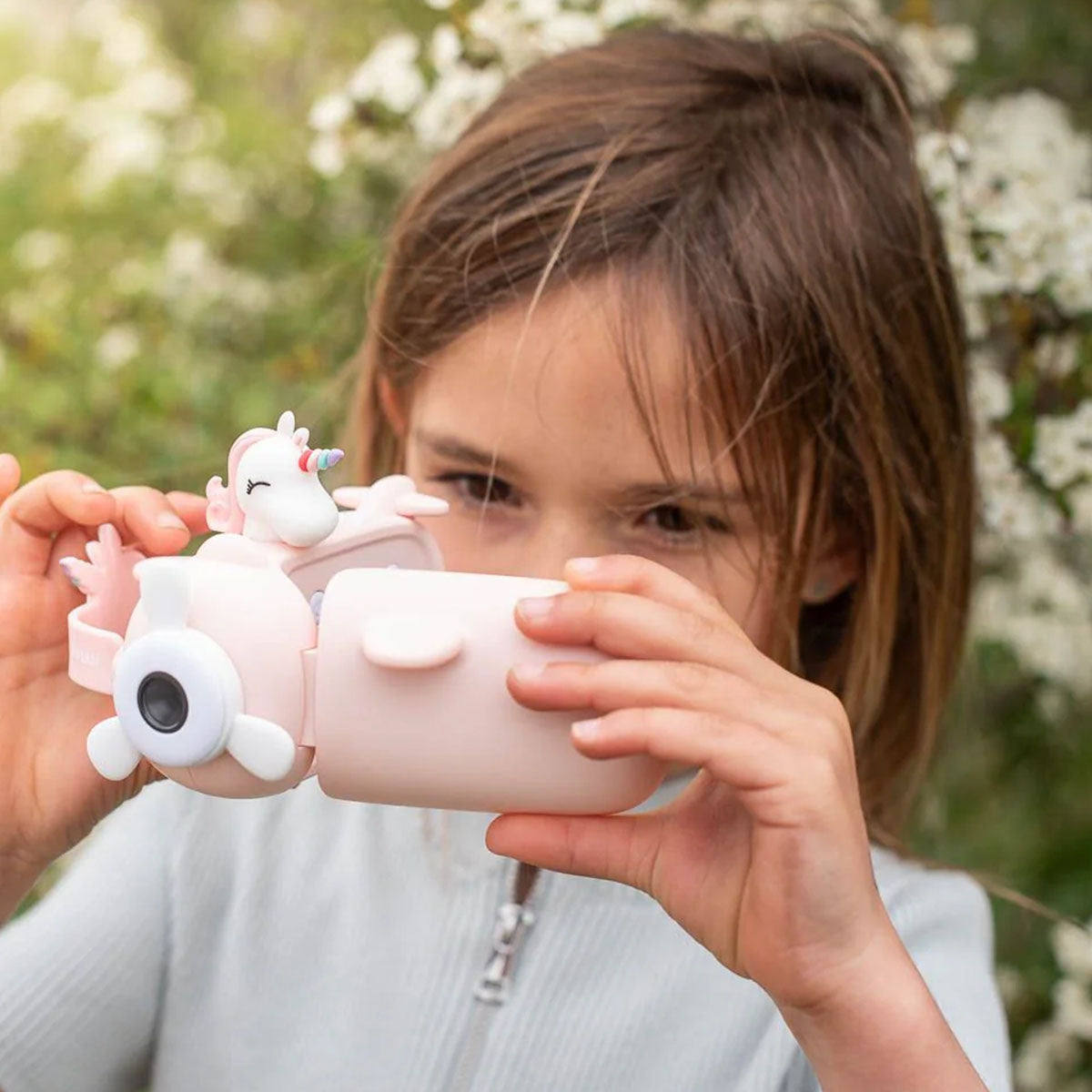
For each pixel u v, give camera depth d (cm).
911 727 140
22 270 235
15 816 98
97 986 120
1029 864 199
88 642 78
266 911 124
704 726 75
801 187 121
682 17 179
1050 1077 188
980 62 212
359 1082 116
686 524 108
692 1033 113
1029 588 188
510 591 74
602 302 106
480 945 119
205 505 103
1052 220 157
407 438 124
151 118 254
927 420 132
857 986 79
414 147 187
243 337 227
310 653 72
